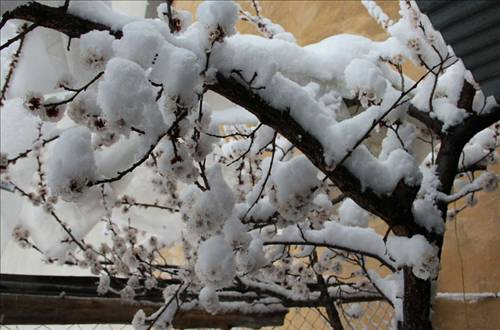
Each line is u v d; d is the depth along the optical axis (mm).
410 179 1923
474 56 1552
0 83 2117
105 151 2586
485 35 1467
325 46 3018
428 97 2689
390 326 3361
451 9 1410
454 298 3090
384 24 4172
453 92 2645
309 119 1743
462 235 3293
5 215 2305
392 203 1908
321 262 2748
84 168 1315
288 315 4176
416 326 2152
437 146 3301
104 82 1199
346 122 1794
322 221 2227
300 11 5957
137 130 1306
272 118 1715
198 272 1527
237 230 1692
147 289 2693
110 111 1191
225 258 1514
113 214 3115
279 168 1719
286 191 1678
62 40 2076
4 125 2207
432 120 2619
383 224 3846
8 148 2213
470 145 2834
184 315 2635
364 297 3076
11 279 2264
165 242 3238
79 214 2762
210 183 1666
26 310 2236
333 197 3234
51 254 2746
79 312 2377
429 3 1408
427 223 2082
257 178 2822
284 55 2715
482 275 3088
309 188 1691
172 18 1716
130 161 2625
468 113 2512
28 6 1395
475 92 2520
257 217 2078
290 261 2896
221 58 1589
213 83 1592
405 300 2182
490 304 2955
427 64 2582
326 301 2805
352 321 3697
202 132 1607
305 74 2750
